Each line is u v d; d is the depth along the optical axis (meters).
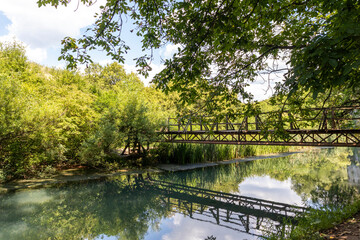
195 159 23.91
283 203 11.85
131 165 20.14
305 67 2.64
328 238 4.86
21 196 12.17
